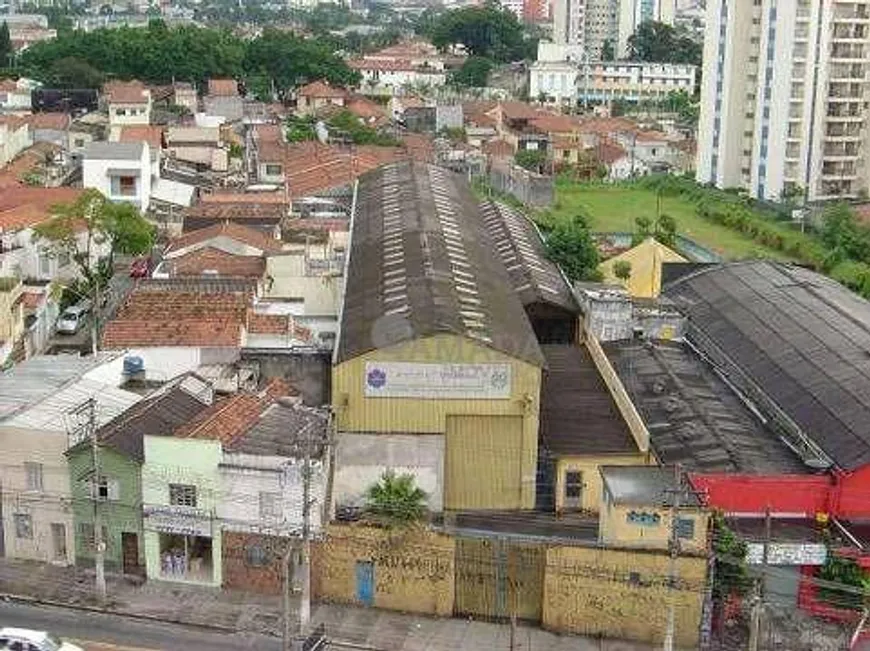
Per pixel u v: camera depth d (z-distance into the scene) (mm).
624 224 162375
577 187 191250
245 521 55594
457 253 84812
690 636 52750
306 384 69188
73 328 94250
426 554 54781
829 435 63938
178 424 59438
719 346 81375
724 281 93625
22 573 57250
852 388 68500
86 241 105125
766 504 58844
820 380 70812
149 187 133125
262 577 56281
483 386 62000
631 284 104375
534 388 62219
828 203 170500
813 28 173625
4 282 83812
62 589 56000
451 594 54969
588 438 66250
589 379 76500
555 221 151500
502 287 79375
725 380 76750
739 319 84812
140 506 56344
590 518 62281
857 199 179375
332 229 104312
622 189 192500
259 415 59469
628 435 66938
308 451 52062
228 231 98312
